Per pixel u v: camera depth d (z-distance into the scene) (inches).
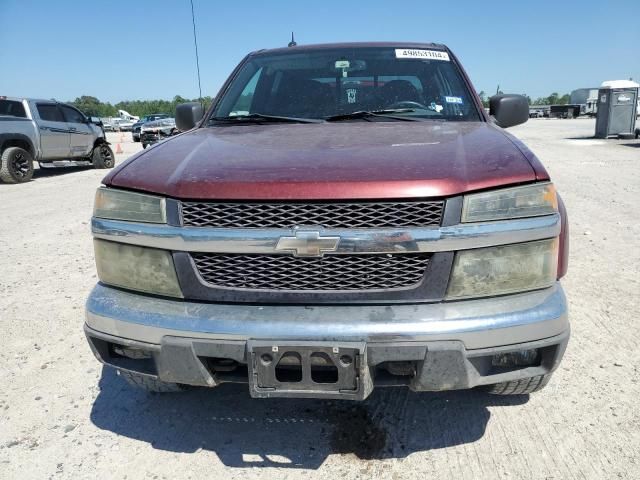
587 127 1055.0
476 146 86.9
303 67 135.6
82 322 145.5
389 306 74.6
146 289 81.4
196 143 99.2
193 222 77.0
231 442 94.6
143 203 80.2
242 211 75.3
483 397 105.4
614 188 323.0
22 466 89.0
